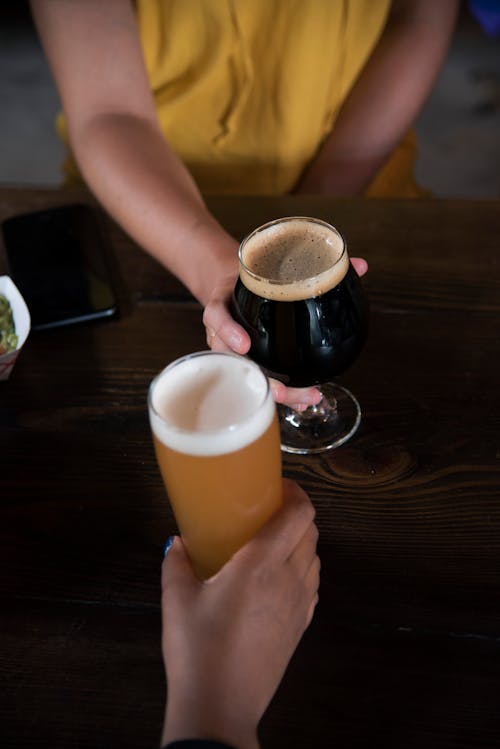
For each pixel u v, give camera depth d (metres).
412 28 1.65
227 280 1.01
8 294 1.09
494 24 3.70
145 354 1.10
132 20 1.44
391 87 1.62
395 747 0.70
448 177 3.00
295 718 0.72
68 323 1.14
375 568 0.83
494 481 0.90
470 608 0.79
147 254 1.26
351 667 0.75
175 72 1.59
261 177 1.68
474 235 1.24
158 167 1.29
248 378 0.70
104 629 0.80
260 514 0.72
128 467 0.96
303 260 0.89
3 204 1.40
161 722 0.72
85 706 0.74
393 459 0.94
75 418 1.03
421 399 1.00
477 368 1.03
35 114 3.55
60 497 0.94
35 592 0.84
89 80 1.41
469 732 0.70
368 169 1.65
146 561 0.86
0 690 0.76
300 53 1.52
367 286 1.17
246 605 0.66
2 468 0.98
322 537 0.87
